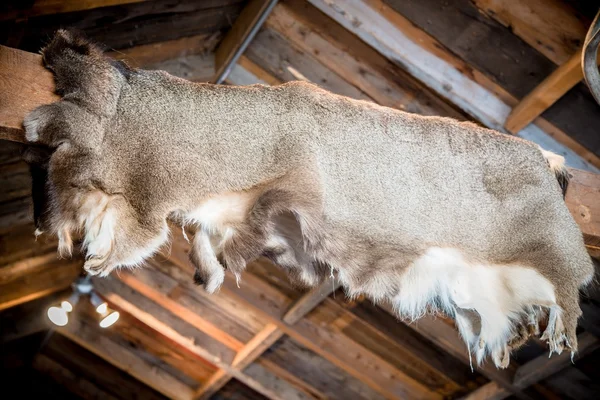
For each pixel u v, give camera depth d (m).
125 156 2.21
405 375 6.29
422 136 2.46
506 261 2.41
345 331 6.02
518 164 2.52
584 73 2.91
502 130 4.50
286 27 4.82
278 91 2.39
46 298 6.56
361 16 4.35
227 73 5.04
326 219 2.26
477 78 4.45
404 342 6.00
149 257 2.19
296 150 2.29
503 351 2.30
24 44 3.93
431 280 2.34
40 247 5.59
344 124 2.38
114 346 6.97
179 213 2.24
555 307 2.33
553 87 4.15
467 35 4.30
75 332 6.82
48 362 7.61
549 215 2.48
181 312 6.34
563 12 4.06
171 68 4.89
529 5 4.10
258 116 2.32
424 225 2.36
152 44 4.65
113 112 2.23
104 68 2.26
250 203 2.23
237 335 6.47
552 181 2.54
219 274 2.20
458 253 2.38
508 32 4.21
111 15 4.14
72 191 2.14
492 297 2.35
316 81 4.97
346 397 6.66
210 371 7.06
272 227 2.20
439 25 4.32
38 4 3.67
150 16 4.36
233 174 2.25
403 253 2.32
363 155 2.36
